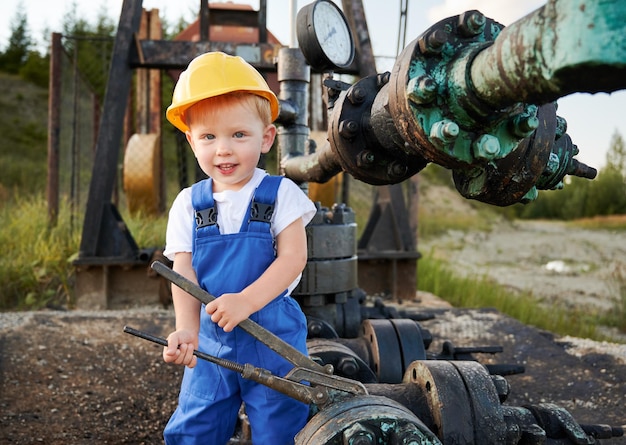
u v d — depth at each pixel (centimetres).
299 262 180
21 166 2005
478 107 149
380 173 221
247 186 184
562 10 116
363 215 828
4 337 428
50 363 386
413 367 205
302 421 180
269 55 618
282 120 317
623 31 108
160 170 1130
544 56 121
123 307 620
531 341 452
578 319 747
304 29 265
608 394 351
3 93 2847
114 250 615
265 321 181
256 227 179
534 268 1284
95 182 612
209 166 178
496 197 186
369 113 215
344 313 305
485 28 158
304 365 168
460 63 150
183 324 175
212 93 168
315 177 283
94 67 1695
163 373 382
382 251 663
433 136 151
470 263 1353
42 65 3089
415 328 276
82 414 318
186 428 186
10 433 290
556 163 198
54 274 678
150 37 1119
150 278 626
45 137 2584
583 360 416
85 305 614
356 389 170
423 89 148
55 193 729
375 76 219
